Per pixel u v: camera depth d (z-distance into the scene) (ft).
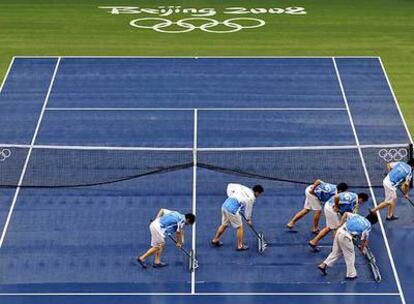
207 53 219.00
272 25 237.25
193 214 148.56
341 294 136.36
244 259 144.77
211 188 163.32
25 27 234.99
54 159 171.94
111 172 167.84
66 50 220.64
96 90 199.72
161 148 175.11
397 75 207.62
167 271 141.69
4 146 167.53
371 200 159.22
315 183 147.23
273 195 161.17
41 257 145.38
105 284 138.82
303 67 211.41
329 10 248.11
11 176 166.30
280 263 143.95
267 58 216.13
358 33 231.91
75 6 250.98
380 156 172.45
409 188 161.89
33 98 196.34
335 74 207.82
